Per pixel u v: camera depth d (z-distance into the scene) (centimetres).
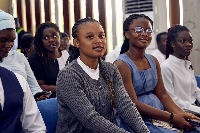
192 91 237
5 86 132
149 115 183
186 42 229
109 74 156
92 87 146
